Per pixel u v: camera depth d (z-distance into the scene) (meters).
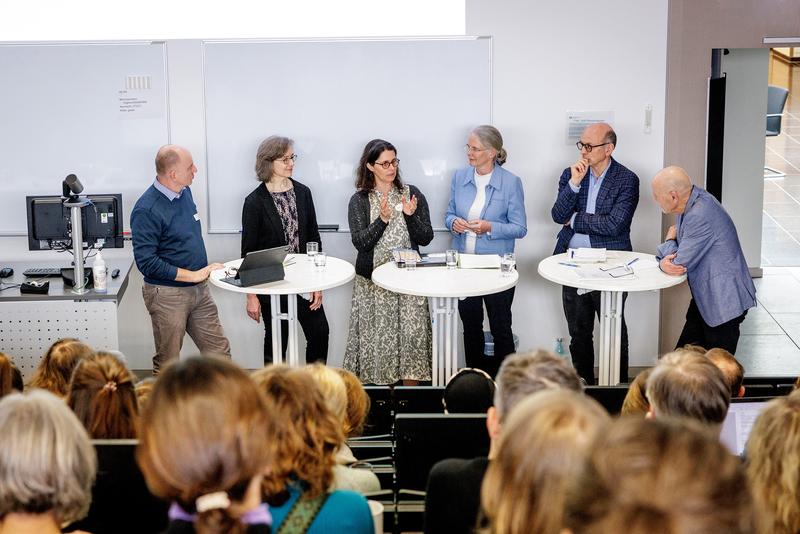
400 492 3.06
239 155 6.07
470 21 6.02
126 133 6.02
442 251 6.23
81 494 1.72
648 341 6.44
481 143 5.58
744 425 3.11
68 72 5.95
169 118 6.02
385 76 6.03
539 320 6.34
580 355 5.78
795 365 6.41
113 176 6.05
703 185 6.23
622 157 6.20
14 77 5.94
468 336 5.90
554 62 6.07
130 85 5.98
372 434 3.86
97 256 5.34
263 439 1.43
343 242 6.19
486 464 2.05
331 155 6.09
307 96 6.03
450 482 2.05
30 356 5.29
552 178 6.18
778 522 1.74
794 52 15.76
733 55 7.79
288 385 1.89
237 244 6.16
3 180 6.03
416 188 5.70
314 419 1.87
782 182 11.56
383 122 6.07
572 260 5.44
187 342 6.36
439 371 5.27
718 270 5.12
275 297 5.13
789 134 13.72
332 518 1.86
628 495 0.96
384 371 5.78
